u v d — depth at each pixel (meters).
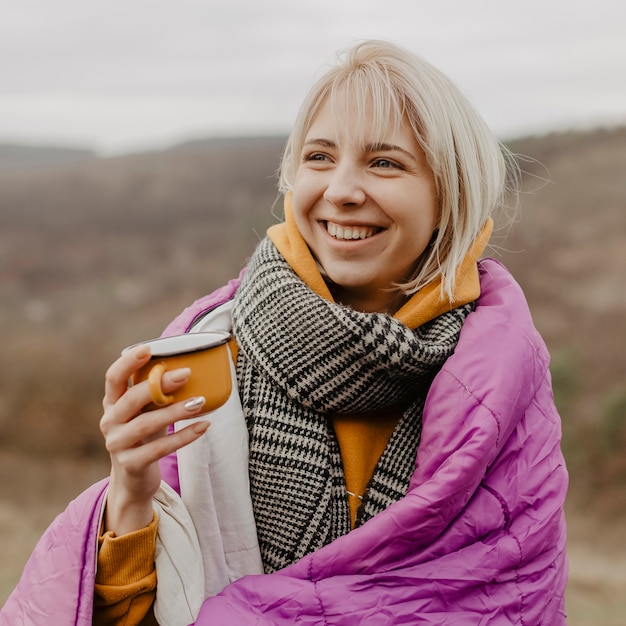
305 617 1.14
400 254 1.29
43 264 32.44
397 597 1.15
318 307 1.25
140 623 1.24
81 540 1.14
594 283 22.33
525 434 1.27
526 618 1.20
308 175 1.29
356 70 1.26
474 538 1.20
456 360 1.24
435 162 1.26
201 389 1.02
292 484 1.27
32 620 1.14
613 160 32.28
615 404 12.93
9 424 14.60
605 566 8.04
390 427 1.37
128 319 26.27
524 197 30.75
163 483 1.25
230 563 1.27
